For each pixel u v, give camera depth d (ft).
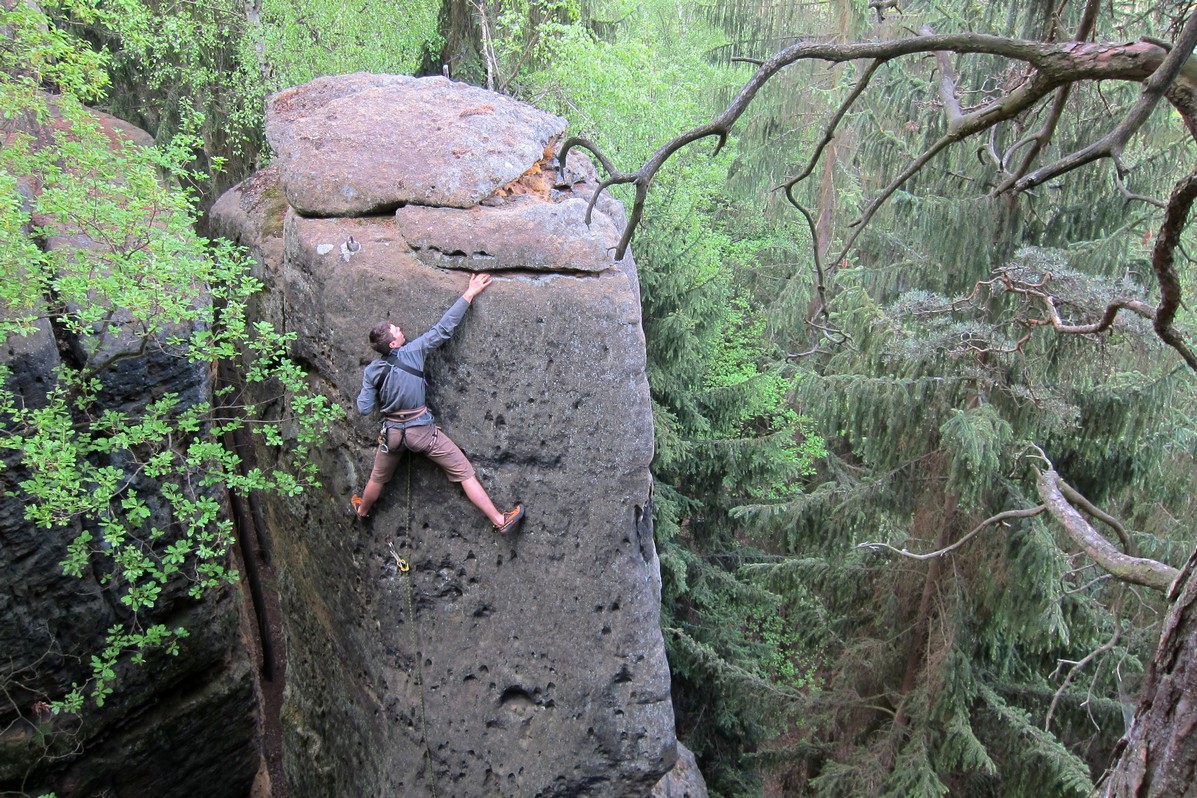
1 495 21.81
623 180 7.63
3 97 18.39
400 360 18.34
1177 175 25.89
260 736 33.76
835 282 35.24
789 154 62.69
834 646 38.88
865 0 49.90
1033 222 27.58
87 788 26.48
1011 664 33.76
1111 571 10.07
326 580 23.44
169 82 47.06
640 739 21.33
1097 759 35.06
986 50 7.41
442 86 24.06
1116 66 7.00
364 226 20.43
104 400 24.27
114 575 25.17
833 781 33.19
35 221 22.63
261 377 20.44
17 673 23.62
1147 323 19.60
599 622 20.89
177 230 20.38
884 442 30.73
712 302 41.78
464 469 19.43
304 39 42.70
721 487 44.47
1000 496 29.48
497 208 20.30
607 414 20.08
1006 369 26.78
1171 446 29.73
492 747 21.27
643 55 39.70
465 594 20.80
